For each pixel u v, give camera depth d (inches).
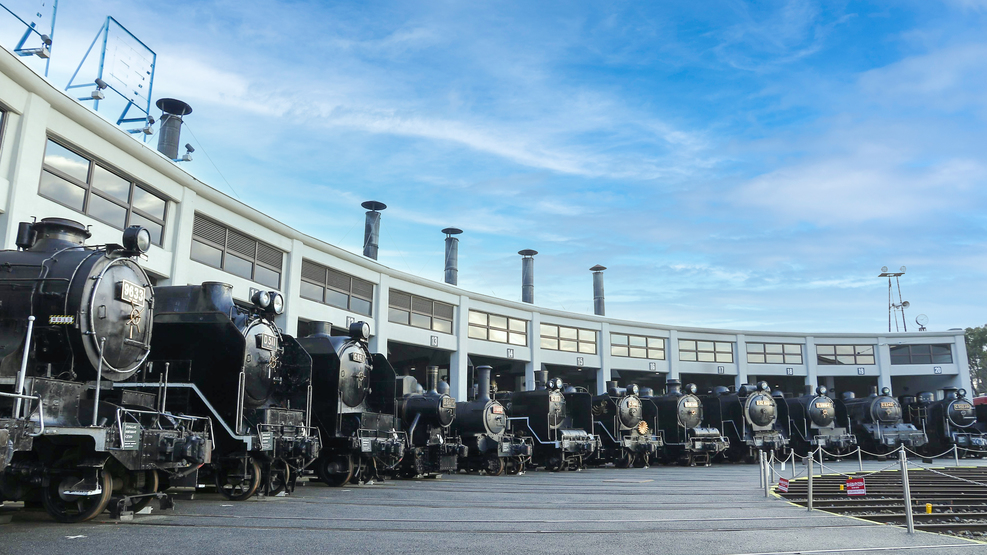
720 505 459.8
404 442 667.4
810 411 1246.3
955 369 1574.8
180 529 298.8
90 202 577.0
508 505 440.1
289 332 823.7
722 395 1251.2
